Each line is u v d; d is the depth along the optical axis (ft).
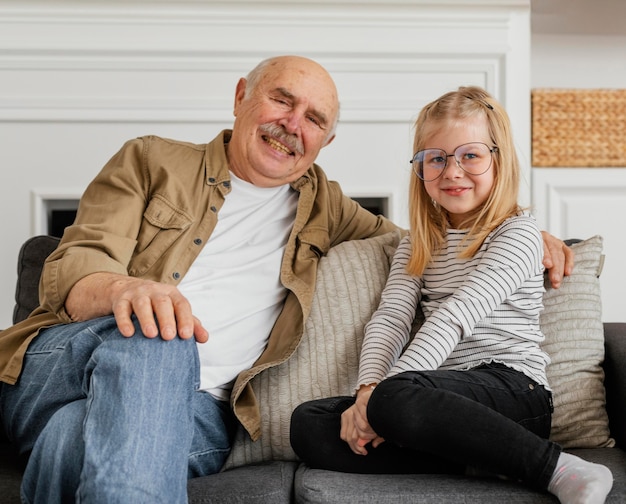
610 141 9.93
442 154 5.49
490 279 5.11
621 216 9.95
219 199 5.85
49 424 4.01
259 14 9.02
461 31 9.25
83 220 5.52
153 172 5.78
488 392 4.72
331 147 9.21
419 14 9.17
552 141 9.86
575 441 5.12
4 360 4.99
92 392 3.93
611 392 5.32
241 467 5.11
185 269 5.57
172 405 3.97
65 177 9.01
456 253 5.49
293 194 6.20
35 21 8.88
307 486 4.25
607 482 4.00
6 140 8.96
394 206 9.27
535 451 4.17
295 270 5.77
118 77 9.00
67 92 8.96
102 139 9.04
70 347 4.51
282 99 5.93
